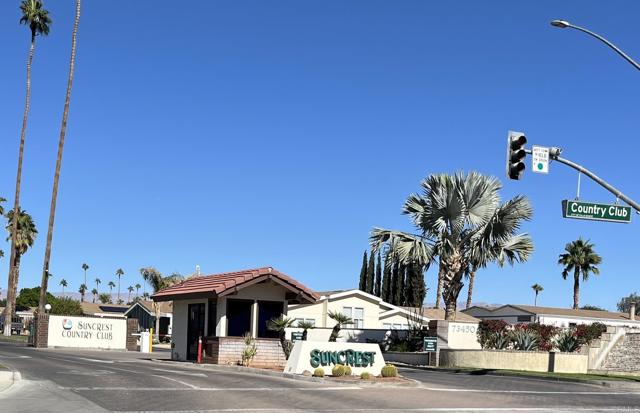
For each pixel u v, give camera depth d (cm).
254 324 2833
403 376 2500
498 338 3475
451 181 3462
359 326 4928
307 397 1695
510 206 3403
